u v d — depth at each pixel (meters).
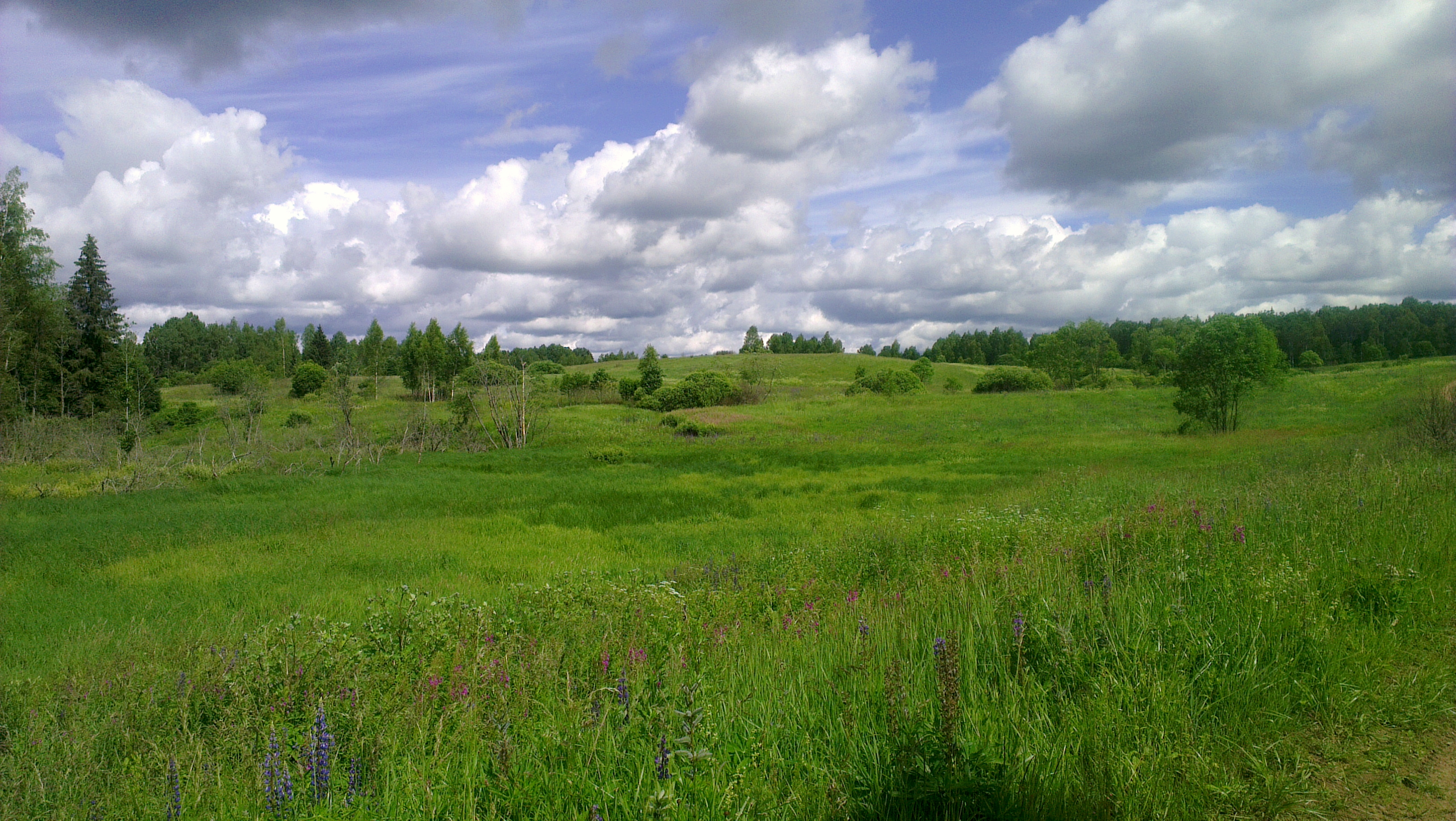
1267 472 15.48
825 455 35.94
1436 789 3.19
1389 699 3.88
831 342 197.25
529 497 23.23
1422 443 16.69
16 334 48.25
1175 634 4.43
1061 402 60.44
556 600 7.29
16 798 4.02
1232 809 3.03
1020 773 3.12
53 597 11.13
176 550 14.82
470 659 5.30
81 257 60.41
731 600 7.53
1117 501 13.41
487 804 3.31
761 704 3.96
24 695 6.00
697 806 2.93
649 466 34.16
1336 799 3.16
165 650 7.33
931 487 23.70
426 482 27.61
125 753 4.55
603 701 3.99
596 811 2.90
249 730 4.32
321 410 65.44
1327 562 5.77
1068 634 4.29
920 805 2.99
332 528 17.59
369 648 5.69
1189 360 39.19
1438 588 5.34
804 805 3.03
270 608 10.25
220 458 35.12
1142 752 3.26
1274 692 3.89
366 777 3.63
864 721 3.70
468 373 53.12
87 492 24.53
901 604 6.14
